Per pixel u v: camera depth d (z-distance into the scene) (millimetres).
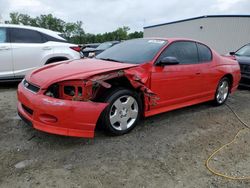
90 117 3213
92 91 3303
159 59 4121
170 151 3395
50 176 2725
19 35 6527
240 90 7672
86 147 3365
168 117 4727
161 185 2664
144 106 3992
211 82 5207
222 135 4023
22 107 3615
